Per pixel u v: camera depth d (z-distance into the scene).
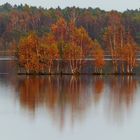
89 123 74.94
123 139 66.50
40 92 107.00
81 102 92.94
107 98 98.00
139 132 69.69
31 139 66.38
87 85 120.50
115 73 154.25
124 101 94.06
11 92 107.00
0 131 70.31
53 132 69.75
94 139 66.44
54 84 122.81
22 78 139.75
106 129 71.44
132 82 127.62
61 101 94.06
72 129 71.44
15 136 67.75
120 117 78.81
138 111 83.56
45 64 154.25
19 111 83.62
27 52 153.38
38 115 80.44
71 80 133.62
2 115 80.50
